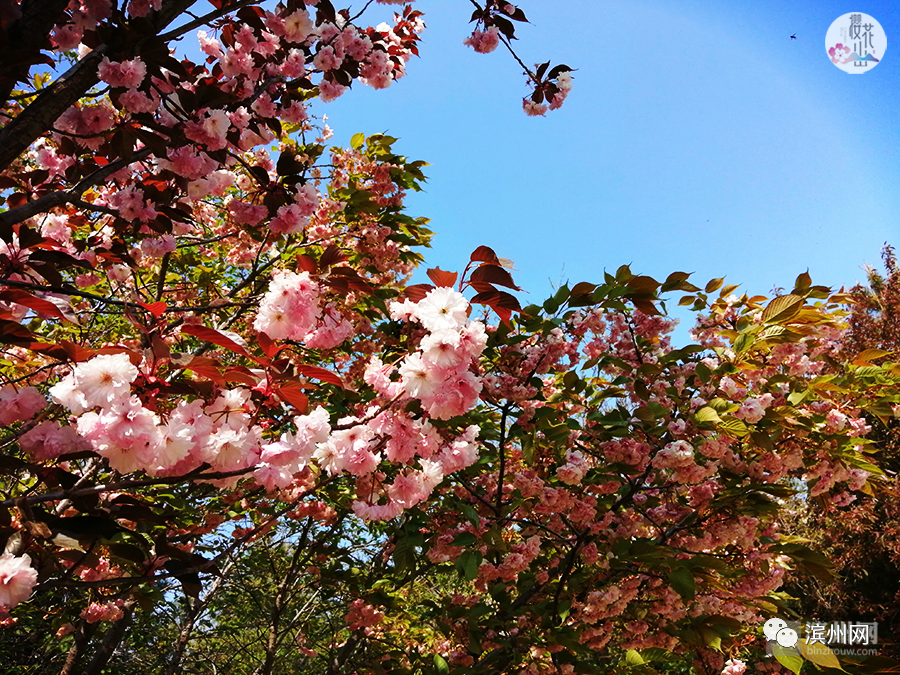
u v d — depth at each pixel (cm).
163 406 172
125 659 769
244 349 172
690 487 424
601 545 445
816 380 378
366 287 235
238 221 348
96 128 266
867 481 414
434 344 169
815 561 364
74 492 170
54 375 287
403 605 654
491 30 363
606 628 462
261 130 319
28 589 154
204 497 537
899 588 1149
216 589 698
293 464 186
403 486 216
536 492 410
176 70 227
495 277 173
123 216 288
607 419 420
